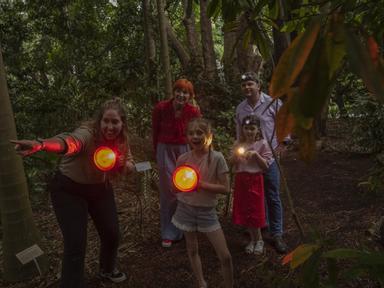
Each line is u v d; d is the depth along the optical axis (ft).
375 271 3.13
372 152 20.30
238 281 9.78
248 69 25.08
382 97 1.71
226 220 13.61
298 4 4.21
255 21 4.14
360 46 1.86
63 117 21.48
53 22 27.81
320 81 1.90
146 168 11.60
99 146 8.39
